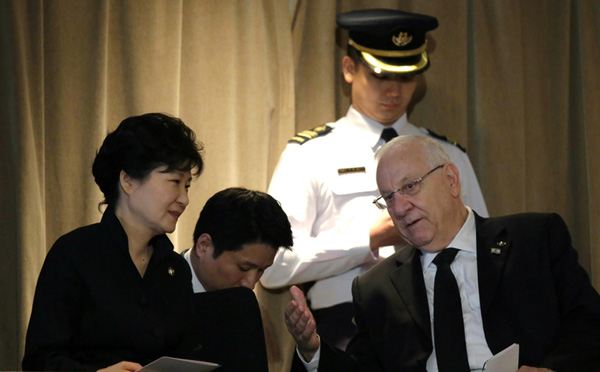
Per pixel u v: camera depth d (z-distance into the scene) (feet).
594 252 26.35
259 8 22.93
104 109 20.53
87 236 13.79
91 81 20.48
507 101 25.90
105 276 13.51
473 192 22.82
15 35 19.15
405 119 22.91
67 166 20.22
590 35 27.35
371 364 16.38
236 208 16.97
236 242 16.78
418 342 16.03
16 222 18.90
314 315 20.94
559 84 27.20
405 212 16.28
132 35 21.33
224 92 22.61
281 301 21.76
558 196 27.04
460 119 25.30
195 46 22.48
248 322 15.26
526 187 26.45
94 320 13.28
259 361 15.02
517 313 15.84
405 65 22.11
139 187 13.94
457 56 25.44
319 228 21.40
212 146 22.38
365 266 20.88
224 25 22.75
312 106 23.88
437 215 16.34
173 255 14.73
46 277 13.35
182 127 14.48
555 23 27.35
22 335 18.57
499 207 25.41
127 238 13.87
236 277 17.02
